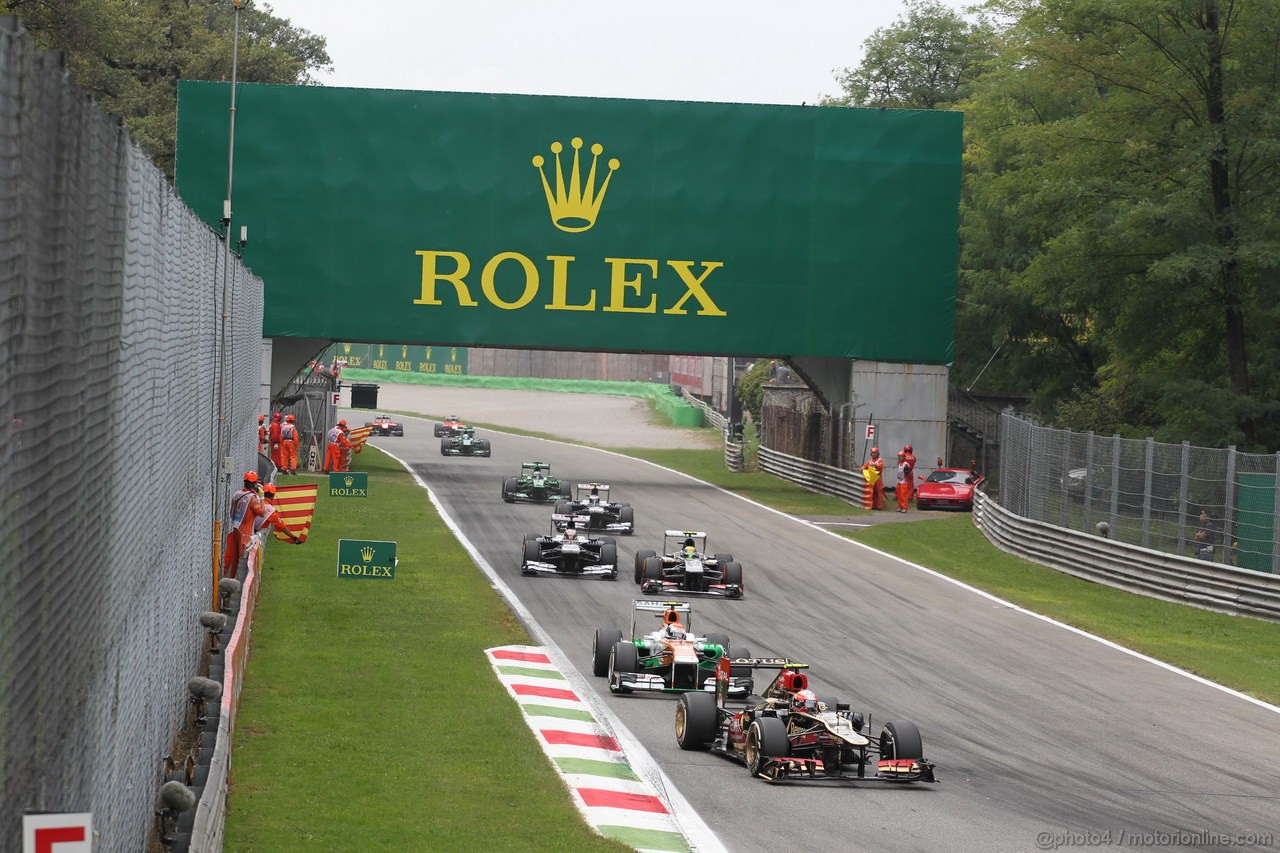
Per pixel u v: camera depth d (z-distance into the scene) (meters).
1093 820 25.55
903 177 94.38
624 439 159.25
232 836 21.64
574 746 29.48
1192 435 81.75
